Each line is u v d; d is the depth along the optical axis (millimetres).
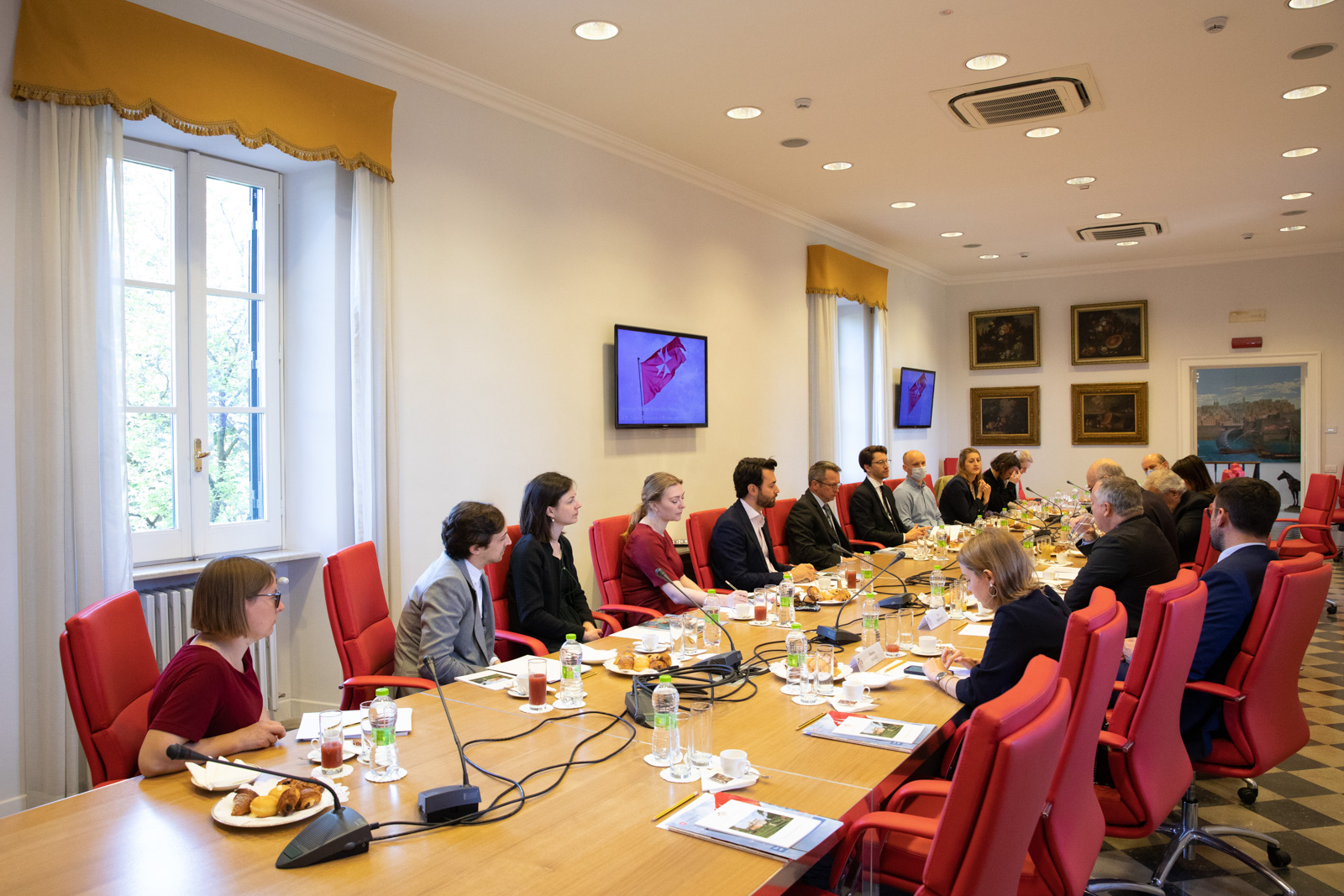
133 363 3744
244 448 4195
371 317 4156
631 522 4191
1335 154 6168
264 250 4242
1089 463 10852
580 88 4836
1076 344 10797
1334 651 5793
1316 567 2648
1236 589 2670
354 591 2939
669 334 6113
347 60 4113
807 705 2369
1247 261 9914
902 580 4414
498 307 4887
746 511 4633
